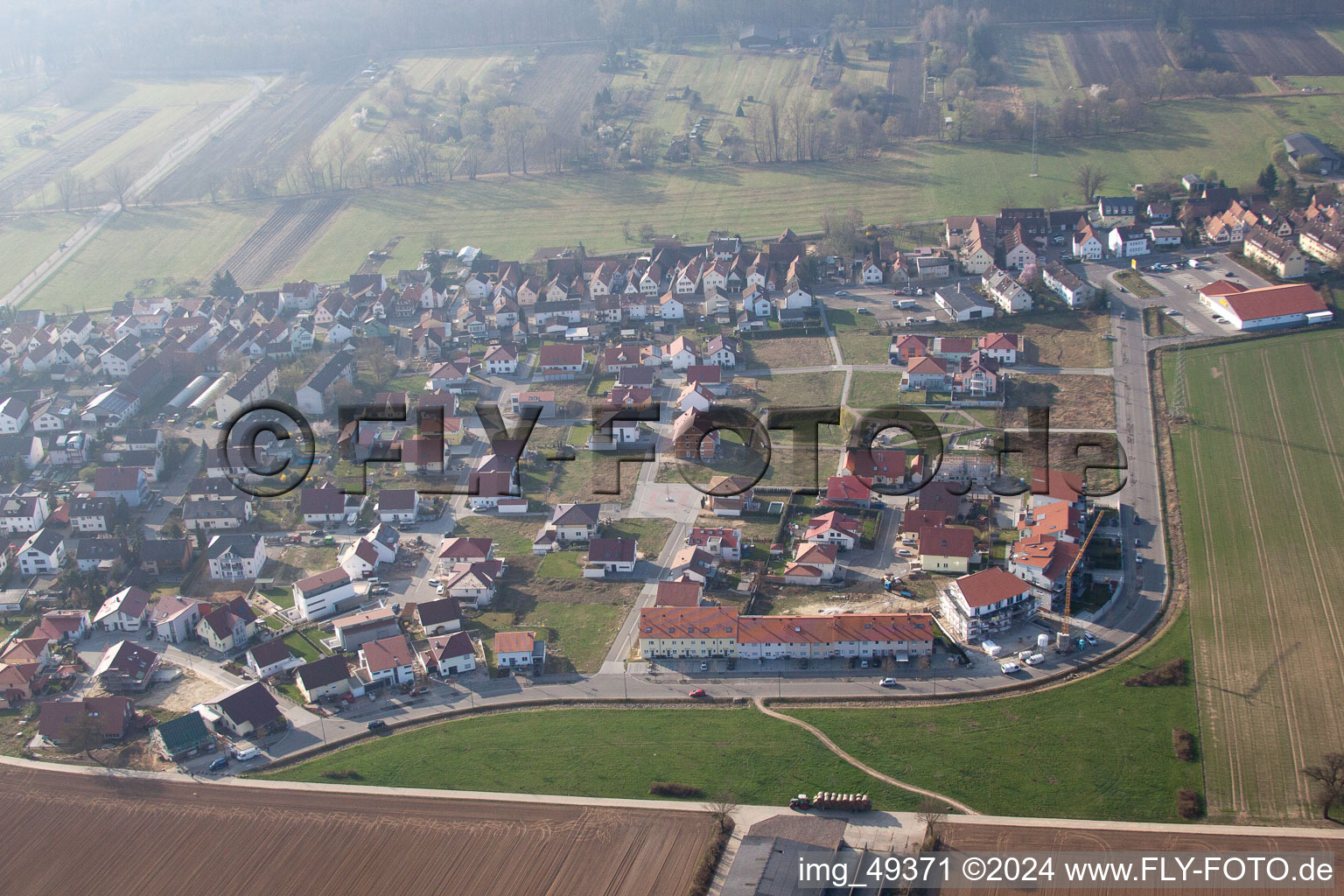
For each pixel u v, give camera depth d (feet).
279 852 478.18
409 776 519.60
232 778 525.75
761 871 451.12
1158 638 591.37
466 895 452.35
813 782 504.43
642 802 497.05
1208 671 562.66
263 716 562.66
